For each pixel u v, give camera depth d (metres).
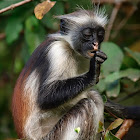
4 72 16.28
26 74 11.35
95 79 10.80
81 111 11.27
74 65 11.75
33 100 11.09
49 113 11.48
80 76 10.98
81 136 11.19
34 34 13.22
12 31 12.96
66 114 11.41
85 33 11.38
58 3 12.10
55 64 11.15
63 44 11.62
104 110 12.65
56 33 12.05
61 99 10.78
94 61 10.74
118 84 12.53
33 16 13.12
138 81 13.40
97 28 11.42
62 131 11.26
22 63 15.57
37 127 11.27
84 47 11.41
